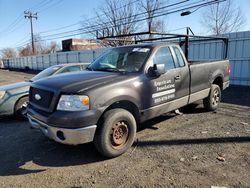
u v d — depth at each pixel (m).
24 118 6.40
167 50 4.91
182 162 3.67
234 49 11.78
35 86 4.08
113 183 3.18
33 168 3.69
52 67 7.41
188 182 3.12
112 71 4.52
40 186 3.20
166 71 4.70
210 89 6.20
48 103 3.73
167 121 5.71
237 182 3.09
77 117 3.43
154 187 3.05
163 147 4.24
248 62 11.37
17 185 3.24
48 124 3.62
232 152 3.96
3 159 4.04
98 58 5.38
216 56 12.38
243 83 11.70
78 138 3.47
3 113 6.13
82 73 4.40
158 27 33.81
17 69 48.59
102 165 3.69
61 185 3.20
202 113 6.38
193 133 4.88
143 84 4.22
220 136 4.68
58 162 3.85
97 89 3.62
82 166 3.69
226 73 6.79
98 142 3.71
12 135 5.25
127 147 4.04
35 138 4.98
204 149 4.11
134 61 4.55
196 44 13.17
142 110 4.25
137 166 3.60
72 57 27.70
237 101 8.13
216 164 3.57
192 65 5.39
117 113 3.81
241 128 5.13
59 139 3.58
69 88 3.59
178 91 5.00
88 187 3.12
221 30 33.25
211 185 3.04
